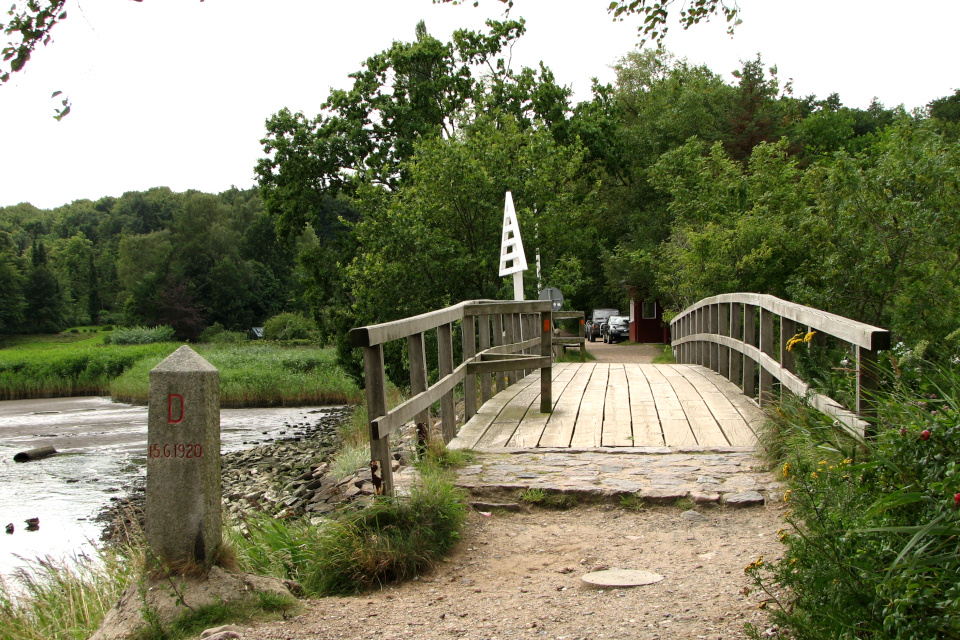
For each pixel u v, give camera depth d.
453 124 30.77
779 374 7.24
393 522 4.66
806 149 32.97
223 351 49.69
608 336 40.09
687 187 21.72
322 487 8.59
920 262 9.41
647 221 36.31
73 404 36.12
